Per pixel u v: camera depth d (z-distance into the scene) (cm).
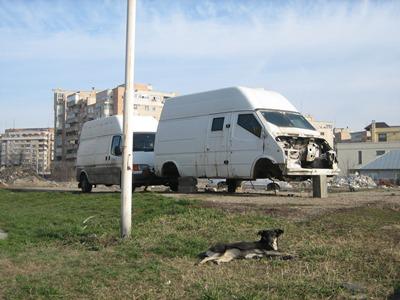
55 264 643
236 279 542
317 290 491
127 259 660
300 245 700
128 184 801
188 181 1452
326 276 542
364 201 1106
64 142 10406
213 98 1409
